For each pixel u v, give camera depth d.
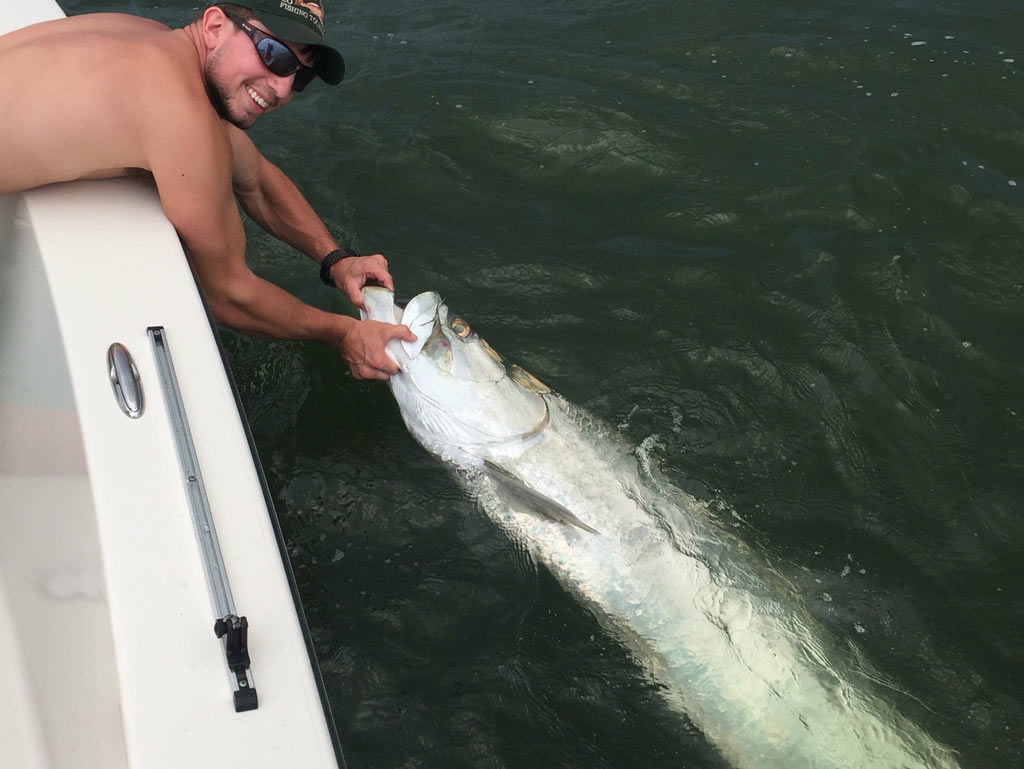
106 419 1.88
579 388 3.21
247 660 1.53
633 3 5.33
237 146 2.99
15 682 2.24
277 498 2.83
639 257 3.72
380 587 2.62
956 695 2.43
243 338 3.27
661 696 2.45
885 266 3.59
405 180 4.08
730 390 3.21
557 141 4.28
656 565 2.71
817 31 5.01
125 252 2.24
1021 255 3.69
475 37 5.07
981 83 4.60
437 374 2.98
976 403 3.17
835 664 2.50
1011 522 2.83
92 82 2.23
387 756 2.27
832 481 2.95
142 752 1.43
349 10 5.32
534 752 2.31
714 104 4.51
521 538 2.77
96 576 1.71
